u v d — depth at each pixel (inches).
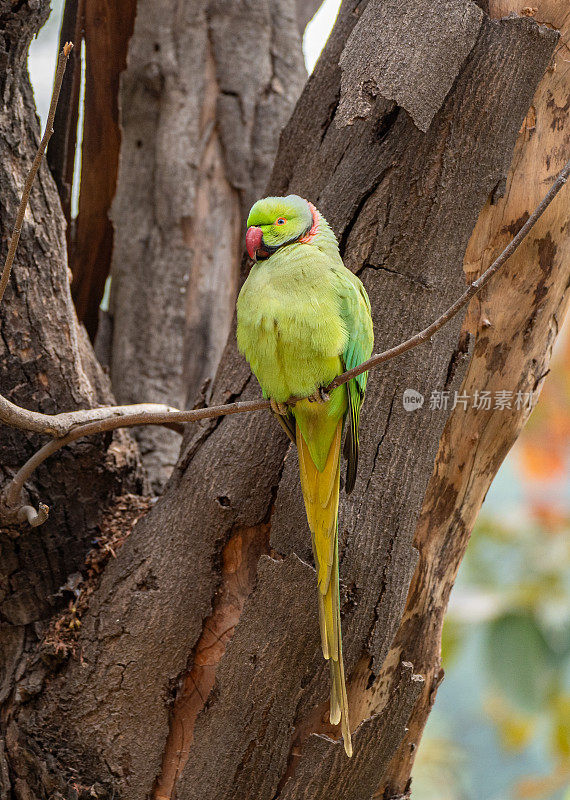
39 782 235.3
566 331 517.0
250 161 419.5
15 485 236.4
